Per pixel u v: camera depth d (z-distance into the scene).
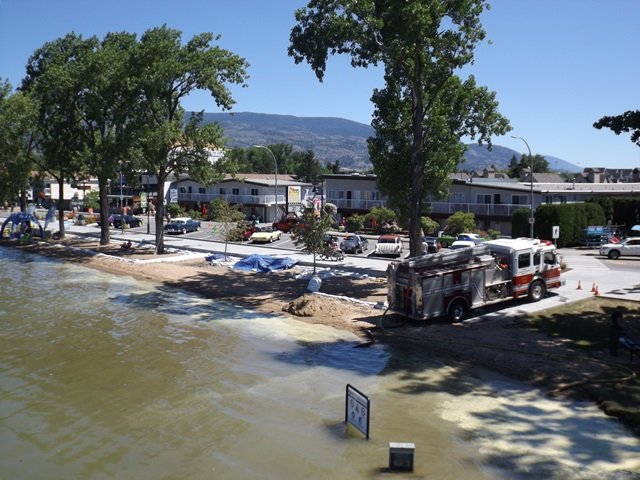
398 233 60.38
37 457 13.03
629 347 18.95
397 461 12.37
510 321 23.80
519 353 20.03
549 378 17.94
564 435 14.17
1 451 13.30
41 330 24.09
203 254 45.44
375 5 27.98
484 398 16.66
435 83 28.89
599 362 18.95
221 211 41.56
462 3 26.36
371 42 28.64
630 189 69.56
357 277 34.53
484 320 24.11
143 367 19.39
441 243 49.22
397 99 30.72
